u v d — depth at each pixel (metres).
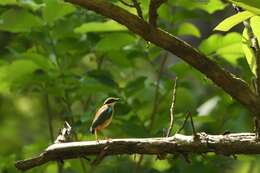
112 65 12.55
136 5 6.20
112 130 10.87
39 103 18.25
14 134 19.23
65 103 11.02
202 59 6.25
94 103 11.14
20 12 10.36
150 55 11.23
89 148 6.45
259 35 6.66
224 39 10.74
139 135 10.29
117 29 10.31
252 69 6.84
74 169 11.33
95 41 11.23
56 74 10.79
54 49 11.14
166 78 11.38
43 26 10.98
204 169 10.12
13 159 11.73
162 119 10.79
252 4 5.84
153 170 10.50
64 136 6.75
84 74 11.03
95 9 6.14
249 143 6.31
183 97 11.29
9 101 18.48
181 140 6.41
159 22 11.53
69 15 11.23
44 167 11.41
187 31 11.38
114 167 10.81
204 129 11.31
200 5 11.08
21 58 11.22
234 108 11.22
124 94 10.76
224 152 6.37
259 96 6.31
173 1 11.02
